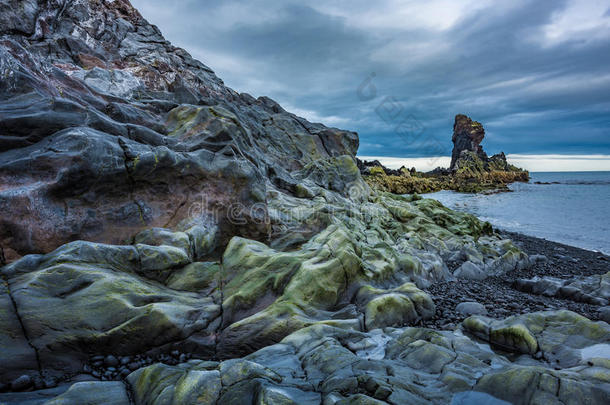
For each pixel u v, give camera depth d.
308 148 26.20
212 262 9.41
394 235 18.69
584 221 34.56
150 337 6.52
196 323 7.14
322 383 4.91
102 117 10.48
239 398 4.47
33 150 8.54
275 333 7.23
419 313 8.95
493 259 16.08
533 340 6.56
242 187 12.11
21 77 9.85
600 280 11.42
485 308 9.67
